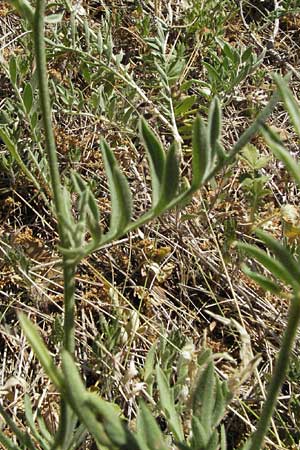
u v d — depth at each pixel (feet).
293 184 9.98
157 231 9.09
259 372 7.83
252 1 13.23
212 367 4.60
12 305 8.22
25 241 8.72
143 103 10.59
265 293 8.56
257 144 10.58
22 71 9.60
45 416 6.97
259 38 12.43
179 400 5.58
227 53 10.11
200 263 8.89
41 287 8.27
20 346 7.78
